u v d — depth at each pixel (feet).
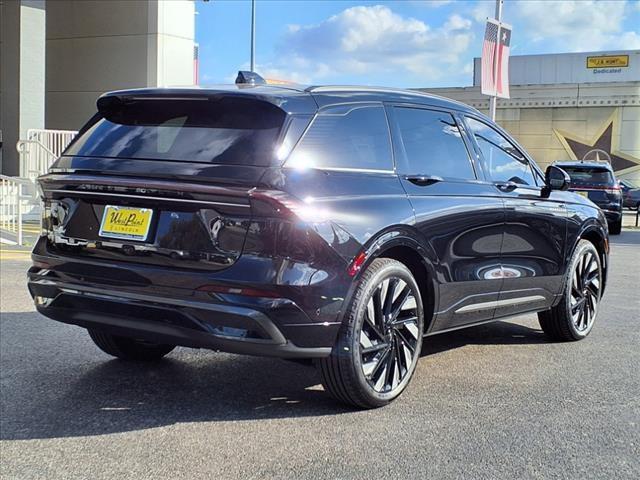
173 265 12.47
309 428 13.00
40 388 15.17
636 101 126.00
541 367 17.42
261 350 12.08
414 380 16.08
